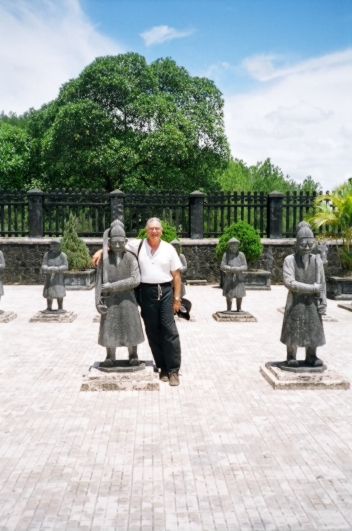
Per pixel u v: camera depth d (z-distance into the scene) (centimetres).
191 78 3114
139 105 2714
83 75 2789
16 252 1883
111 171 2716
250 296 1616
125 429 509
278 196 1933
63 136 2738
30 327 1069
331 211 1588
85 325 1095
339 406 580
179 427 515
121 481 402
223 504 370
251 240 1748
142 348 873
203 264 1923
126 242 667
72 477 409
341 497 382
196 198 1936
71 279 1745
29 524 343
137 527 340
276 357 820
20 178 3409
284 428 514
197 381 680
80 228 2433
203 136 2991
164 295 666
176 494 383
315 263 648
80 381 677
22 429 508
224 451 459
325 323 1145
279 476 413
